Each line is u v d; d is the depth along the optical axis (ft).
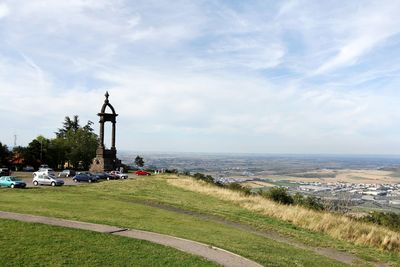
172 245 47.73
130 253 41.91
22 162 293.23
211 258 42.93
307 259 50.39
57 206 78.84
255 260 44.19
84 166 321.73
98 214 70.59
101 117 240.94
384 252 62.90
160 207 93.81
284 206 101.76
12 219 55.93
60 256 38.93
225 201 114.01
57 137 351.46
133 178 200.34
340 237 71.10
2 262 35.91
